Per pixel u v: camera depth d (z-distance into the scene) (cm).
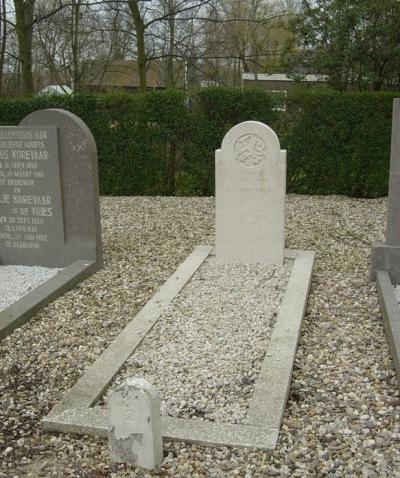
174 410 378
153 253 781
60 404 382
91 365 438
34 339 505
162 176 1305
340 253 769
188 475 313
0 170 699
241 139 655
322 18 1477
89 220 683
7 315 532
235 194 674
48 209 692
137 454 319
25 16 1540
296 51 1619
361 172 1230
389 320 485
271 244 678
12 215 710
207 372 427
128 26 1862
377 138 1208
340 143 1227
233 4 2130
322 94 1209
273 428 347
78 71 2122
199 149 1273
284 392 389
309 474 311
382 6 1378
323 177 1258
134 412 314
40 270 697
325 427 358
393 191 600
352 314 548
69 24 1867
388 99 1188
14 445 351
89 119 1273
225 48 2100
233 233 686
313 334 505
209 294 588
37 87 2439
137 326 510
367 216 1009
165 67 2094
